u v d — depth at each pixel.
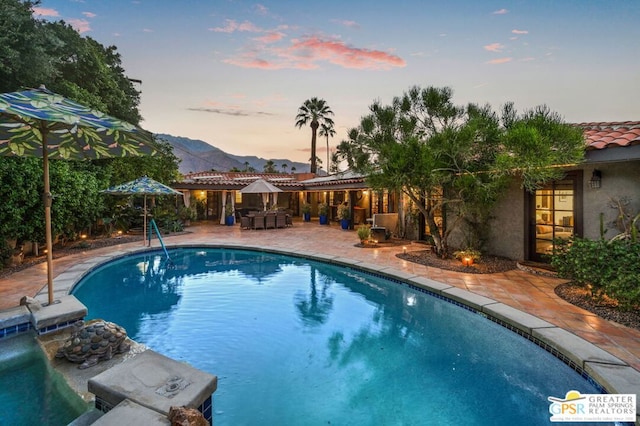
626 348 3.47
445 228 9.58
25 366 3.15
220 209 20.17
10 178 6.48
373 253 9.16
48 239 4.05
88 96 11.43
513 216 7.87
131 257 9.16
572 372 3.38
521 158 5.18
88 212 9.79
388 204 13.78
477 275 6.67
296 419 2.88
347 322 5.09
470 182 6.79
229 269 8.33
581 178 6.54
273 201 19.84
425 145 6.76
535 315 4.44
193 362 3.90
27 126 3.76
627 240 4.89
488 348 4.23
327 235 12.87
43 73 8.80
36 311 3.82
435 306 5.70
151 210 13.77
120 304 5.86
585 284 5.08
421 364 3.84
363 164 8.10
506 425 2.77
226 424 2.80
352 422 2.84
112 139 3.94
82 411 2.54
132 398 2.00
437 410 3.00
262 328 4.88
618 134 6.11
